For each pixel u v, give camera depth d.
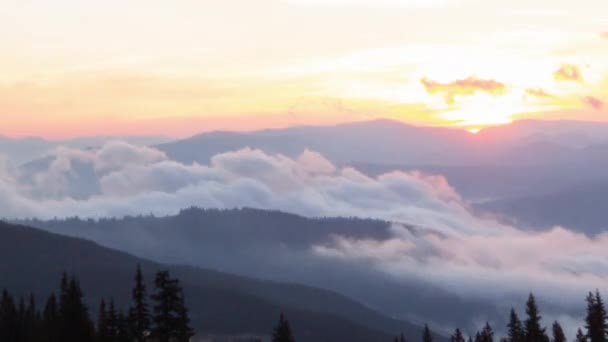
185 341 71.81
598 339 98.44
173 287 72.06
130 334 81.19
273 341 97.00
